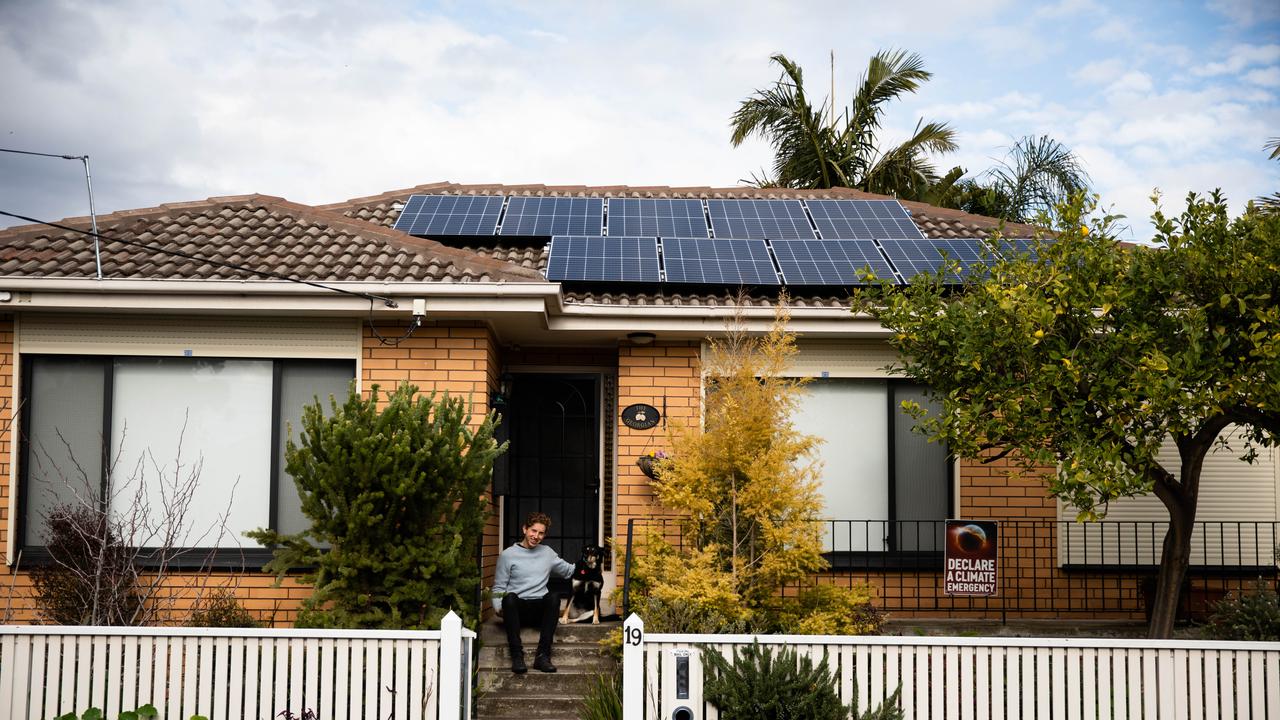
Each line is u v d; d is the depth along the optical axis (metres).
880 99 23.72
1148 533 12.10
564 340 12.64
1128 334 8.59
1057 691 7.27
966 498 12.01
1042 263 8.99
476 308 10.76
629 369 12.05
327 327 11.32
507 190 15.94
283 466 11.26
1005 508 12.04
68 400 11.23
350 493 9.49
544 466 13.50
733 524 10.09
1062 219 9.12
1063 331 8.96
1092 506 8.72
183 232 12.03
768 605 10.09
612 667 10.20
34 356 11.20
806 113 23.50
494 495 12.53
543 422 13.57
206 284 10.52
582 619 11.10
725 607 9.76
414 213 13.99
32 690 7.41
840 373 12.08
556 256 12.33
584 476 13.52
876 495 12.10
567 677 10.02
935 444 12.20
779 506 10.07
